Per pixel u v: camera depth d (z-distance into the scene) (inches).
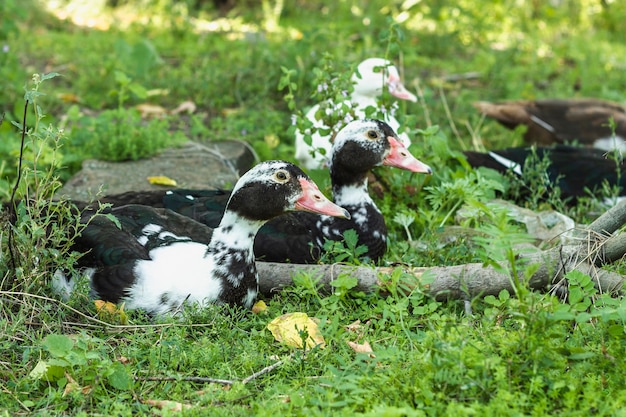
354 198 321.1
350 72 359.6
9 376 241.8
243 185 275.9
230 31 695.1
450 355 225.3
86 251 279.3
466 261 315.3
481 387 223.0
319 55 516.4
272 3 761.6
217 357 251.8
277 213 278.8
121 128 431.8
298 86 492.7
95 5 737.6
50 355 249.9
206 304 274.5
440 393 220.4
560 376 229.5
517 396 222.5
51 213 287.0
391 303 279.6
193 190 333.4
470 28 701.9
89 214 295.3
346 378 233.8
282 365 247.8
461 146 462.9
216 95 519.2
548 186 390.0
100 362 239.9
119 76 457.7
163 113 496.4
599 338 251.6
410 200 367.2
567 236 319.9
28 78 531.8
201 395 235.1
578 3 794.8
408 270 291.6
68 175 413.1
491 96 562.3
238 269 278.7
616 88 604.1
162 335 261.3
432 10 724.7
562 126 476.7
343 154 318.0
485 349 237.0
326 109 365.7
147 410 229.9
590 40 724.0
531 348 228.1
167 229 293.0
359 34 644.7
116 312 267.7
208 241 294.7
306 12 741.3
